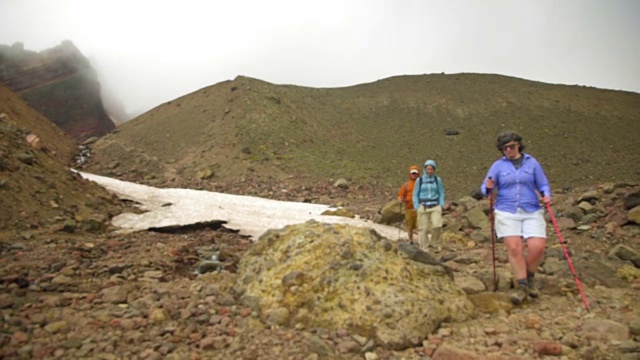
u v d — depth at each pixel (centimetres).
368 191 3023
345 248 536
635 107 7106
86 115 12088
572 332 438
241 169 3447
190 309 502
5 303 493
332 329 455
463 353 398
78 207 1236
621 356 379
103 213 1289
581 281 622
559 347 397
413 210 1091
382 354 416
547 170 4397
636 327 424
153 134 5075
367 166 4078
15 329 430
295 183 3086
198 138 4538
